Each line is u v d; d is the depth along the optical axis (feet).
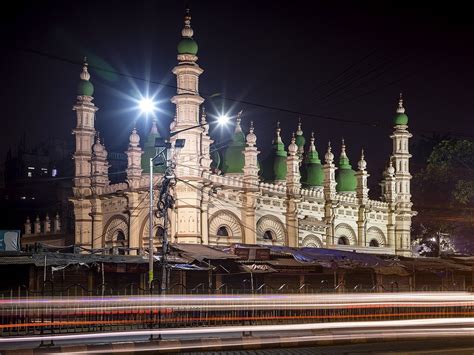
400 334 76.64
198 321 79.10
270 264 113.09
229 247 115.14
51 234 173.47
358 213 176.76
